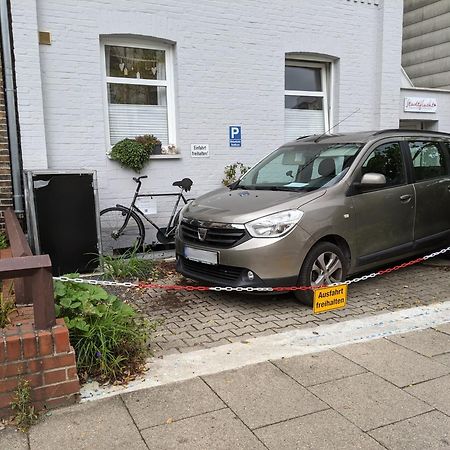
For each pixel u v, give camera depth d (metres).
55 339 3.08
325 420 3.01
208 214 5.11
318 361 3.80
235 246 4.79
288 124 9.38
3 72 6.64
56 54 7.02
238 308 5.09
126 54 7.77
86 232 6.22
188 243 5.26
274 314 4.89
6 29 6.53
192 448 2.75
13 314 3.52
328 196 5.10
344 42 9.30
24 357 3.02
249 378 3.53
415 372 3.62
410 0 12.48
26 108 6.75
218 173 8.38
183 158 8.07
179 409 3.14
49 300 3.11
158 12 7.59
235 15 8.18
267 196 5.25
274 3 8.48
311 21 8.89
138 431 2.91
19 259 3.08
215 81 8.16
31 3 6.62
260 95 8.56
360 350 4.00
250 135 8.57
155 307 5.18
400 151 6.03
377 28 9.61
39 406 3.10
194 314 4.95
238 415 3.07
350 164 5.45
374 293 5.58
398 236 5.79
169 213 8.05
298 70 9.41
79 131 7.29
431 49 12.02
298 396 3.29
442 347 4.06
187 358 3.86
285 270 4.75
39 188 5.95
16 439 2.84
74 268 6.21
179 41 7.82
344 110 9.57
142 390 3.36
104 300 3.95
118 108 7.84
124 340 3.71
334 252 5.11
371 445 2.77
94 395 3.29
